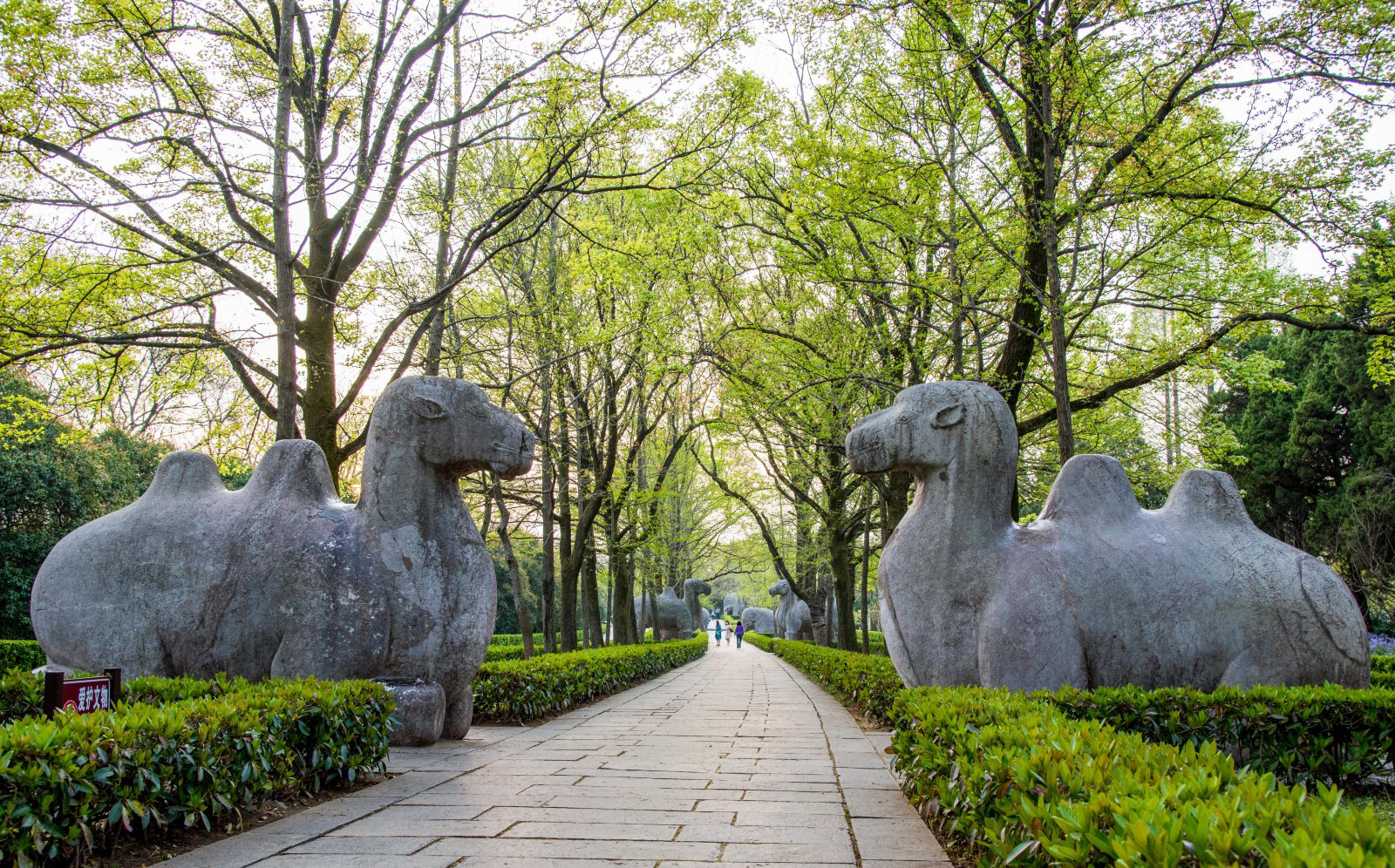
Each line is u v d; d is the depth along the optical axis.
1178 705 5.36
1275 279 11.58
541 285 15.36
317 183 9.80
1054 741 3.27
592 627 19.67
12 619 19.61
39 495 19.39
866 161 9.85
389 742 6.73
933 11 8.79
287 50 9.15
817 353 12.41
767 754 6.94
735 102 11.02
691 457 25.33
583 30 10.05
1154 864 1.88
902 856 3.78
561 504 17.45
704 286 14.07
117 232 10.12
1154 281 11.59
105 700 4.36
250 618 6.59
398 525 6.96
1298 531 23.30
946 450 6.86
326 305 10.62
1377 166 8.72
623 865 3.62
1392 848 1.79
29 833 3.13
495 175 14.34
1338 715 5.14
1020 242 10.10
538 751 6.97
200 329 10.20
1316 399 22.25
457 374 14.67
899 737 5.09
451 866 3.58
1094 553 6.47
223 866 3.58
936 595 6.68
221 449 11.92
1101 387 12.66
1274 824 2.00
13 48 8.20
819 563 19.58
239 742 4.25
